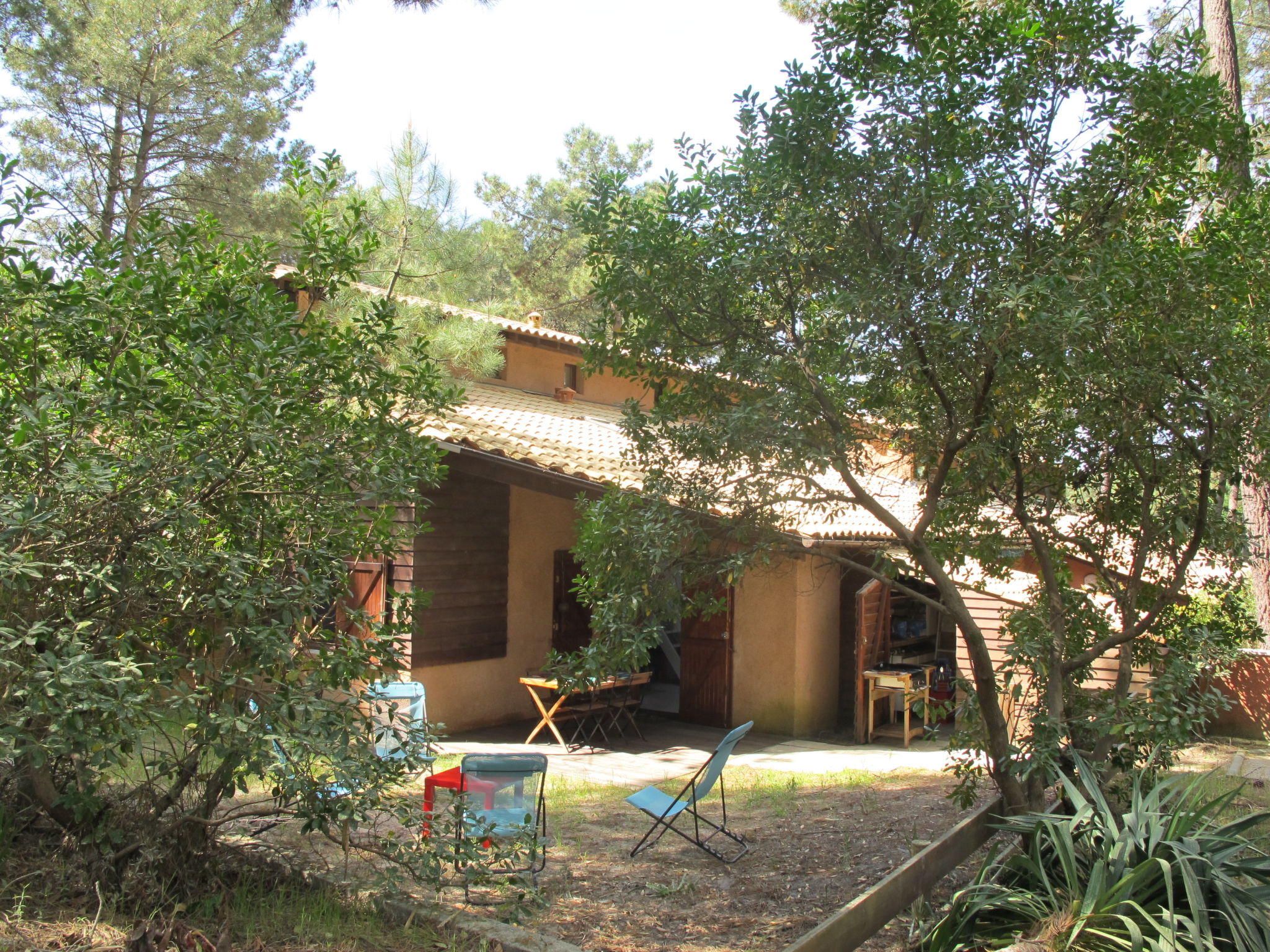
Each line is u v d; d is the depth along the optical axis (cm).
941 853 497
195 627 468
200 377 412
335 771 420
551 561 1285
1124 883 433
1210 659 639
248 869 517
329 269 507
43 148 1861
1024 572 1191
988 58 522
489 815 585
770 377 488
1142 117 516
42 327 404
